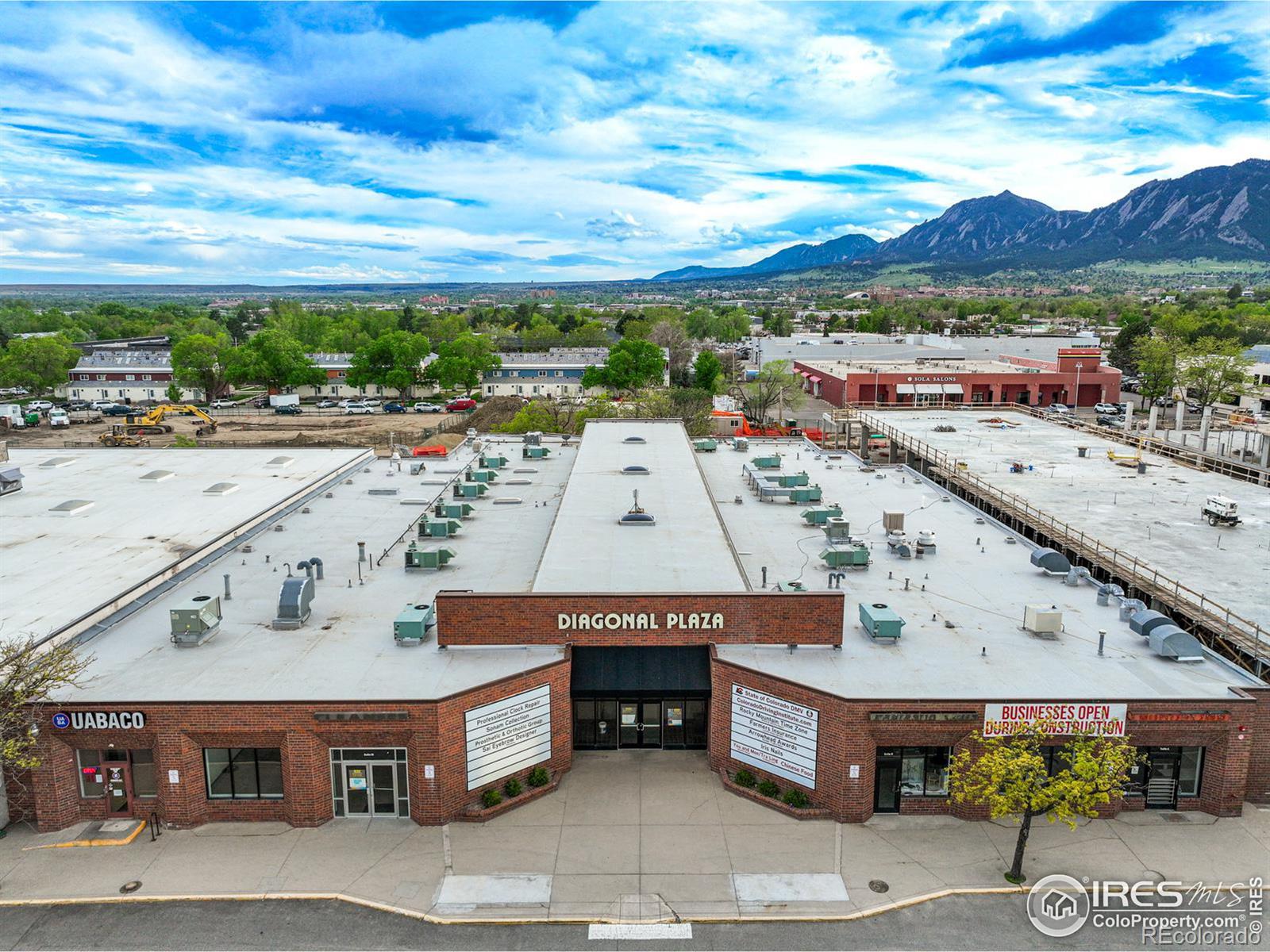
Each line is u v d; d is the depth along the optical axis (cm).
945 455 7625
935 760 3016
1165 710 2928
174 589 3866
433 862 2741
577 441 7412
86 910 2511
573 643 3312
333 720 2878
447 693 2941
